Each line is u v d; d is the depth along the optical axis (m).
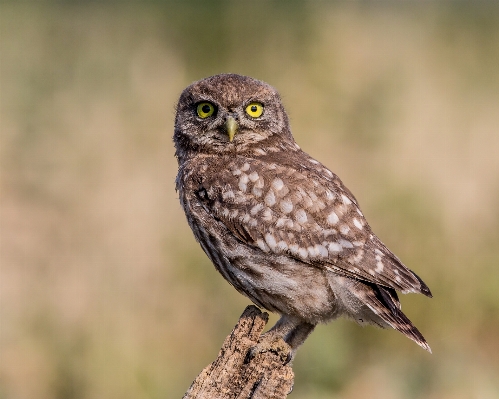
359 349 14.05
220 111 9.95
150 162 17.66
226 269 9.47
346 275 8.94
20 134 18.36
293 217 9.03
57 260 15.12
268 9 22.88
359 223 9.14
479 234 15.30
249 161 9.55
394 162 18.31
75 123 18.84
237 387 7.68
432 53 25.86
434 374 13.49
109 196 16.47
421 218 15.08
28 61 21.23
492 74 25.06
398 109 20.53
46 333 13.37
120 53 21.92
